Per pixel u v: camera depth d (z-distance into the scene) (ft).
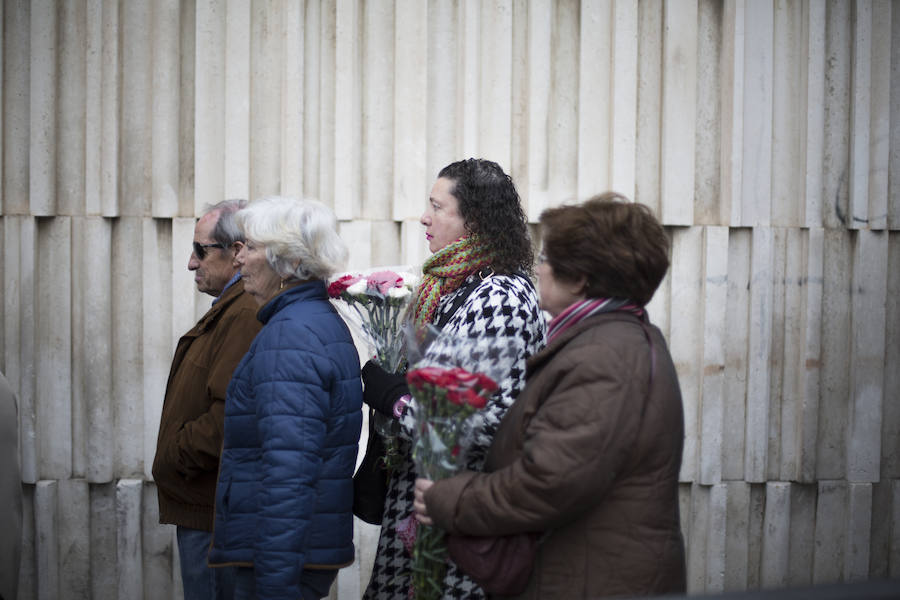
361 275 9.04
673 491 6.59
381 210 13.11
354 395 8.33
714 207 13.26
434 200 9.05
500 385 7.92
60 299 12.87
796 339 13.25
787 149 13.16
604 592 6.40
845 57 13.12
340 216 12.87
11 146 12.84
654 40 13.10
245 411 8.17
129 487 12.85
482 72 12.94
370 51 12.94
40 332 12.91
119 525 12.86
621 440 6.28
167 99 12.88
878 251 13.12
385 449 9.01
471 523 6.68
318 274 8.50
